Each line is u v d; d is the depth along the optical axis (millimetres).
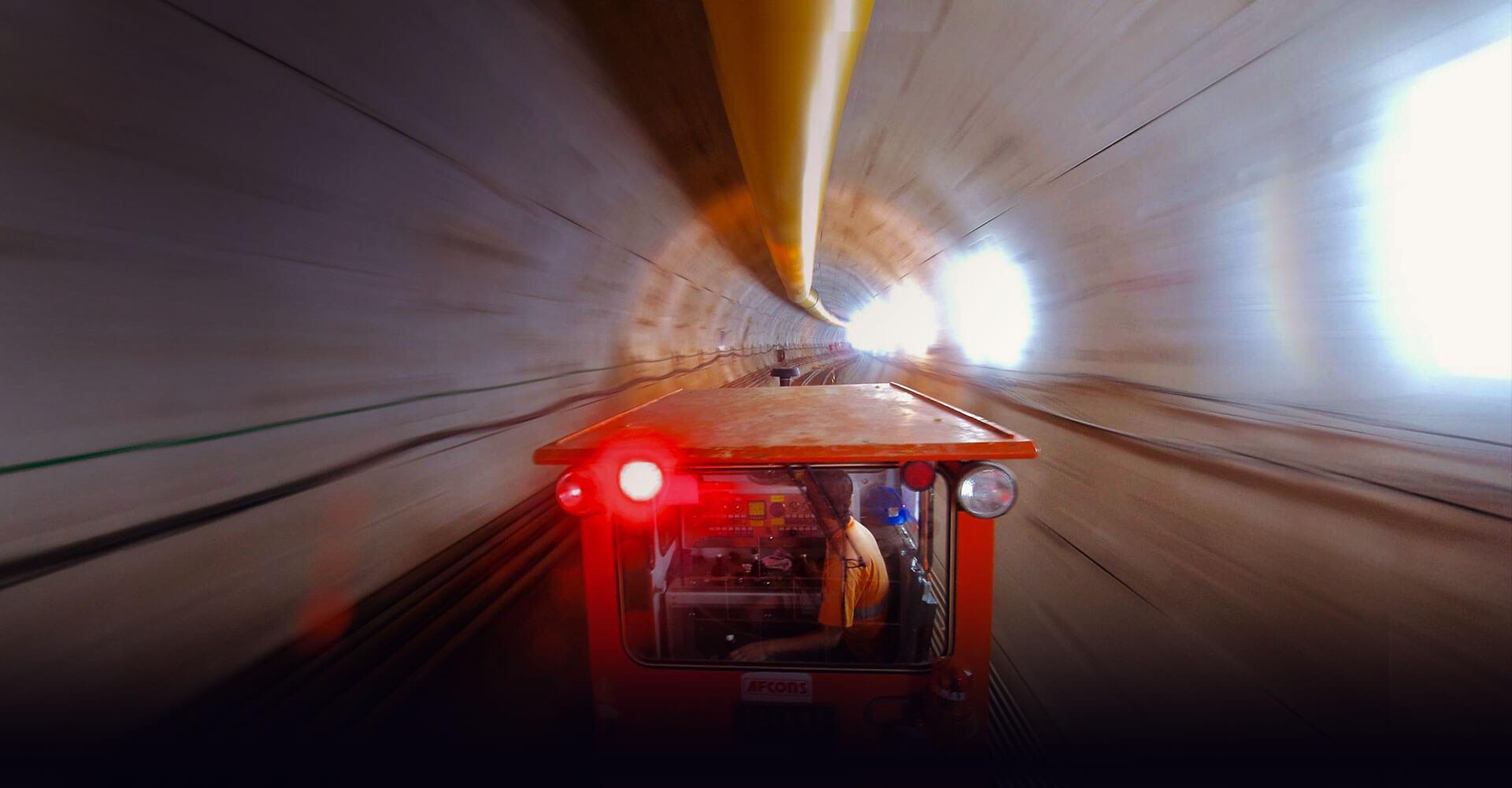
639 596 2207
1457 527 1936
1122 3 2988
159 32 2102
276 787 2430
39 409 1851
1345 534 2361
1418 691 2068
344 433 3312
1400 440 2135
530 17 3547
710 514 2396
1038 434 5664
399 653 3375
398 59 3129
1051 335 5520
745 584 2303
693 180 7293
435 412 4289
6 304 1763
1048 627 4383
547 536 5820
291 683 2746
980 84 4332
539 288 6078
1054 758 2762
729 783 2217
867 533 2309
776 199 4996
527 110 4258
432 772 2650
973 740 2055
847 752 2152
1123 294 4125
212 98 2369
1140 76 3248
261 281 2721
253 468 2674
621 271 8086
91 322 1997
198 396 2404
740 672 2143
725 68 2949
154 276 2219
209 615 2414
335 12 2684
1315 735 2436
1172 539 3463
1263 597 2758
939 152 5816
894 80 4801
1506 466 1801
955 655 2021
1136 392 3953
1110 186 4039
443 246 4305
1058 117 4078
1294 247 2631
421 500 4078
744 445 1900
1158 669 3408
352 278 3381
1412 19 2006
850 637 2242
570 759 2762
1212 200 3137
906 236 9289
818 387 3525
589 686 3447
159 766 2135
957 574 1982
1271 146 2713
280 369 2840
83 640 1962
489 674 3506
